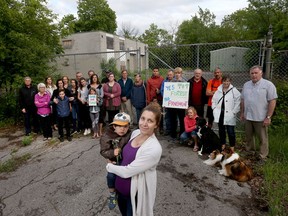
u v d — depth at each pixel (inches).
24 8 352.2
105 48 1082.7
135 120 297.7
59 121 248.4
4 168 190.5
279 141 208.4
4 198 147.6
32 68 345.7
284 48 816.3
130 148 84.0
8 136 285.6
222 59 472.4
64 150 225.8
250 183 156.3
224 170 165.6
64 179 167.9
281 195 139.1
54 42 426.9
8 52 325.7
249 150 206.1
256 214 125.2
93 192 149.4
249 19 1106.7
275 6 1024.2
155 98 254.1
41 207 136.4
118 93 260.8
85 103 262.4
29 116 284.4
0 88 366.6
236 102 195.6
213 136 197.9
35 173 180.4
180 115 235.9
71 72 906.7
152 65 332.5
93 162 194.1
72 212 130.6
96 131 256.7
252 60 330.3
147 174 79.8
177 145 227.5
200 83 226.8
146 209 82.2
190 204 134.2
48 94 259.3
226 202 135.7
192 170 175.2
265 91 178.7
